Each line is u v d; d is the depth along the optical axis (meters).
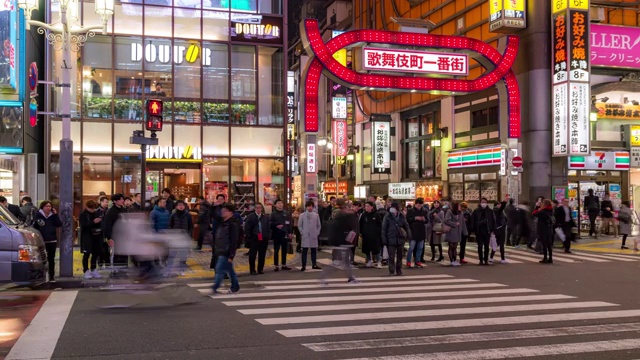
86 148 24.92
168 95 25.91
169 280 12.18
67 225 13.89
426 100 36.72
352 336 8.28
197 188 26.11
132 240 11.16
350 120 48.12
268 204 26.66
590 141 26.41
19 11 22.92
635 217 24.41
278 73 27.27
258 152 26.80
